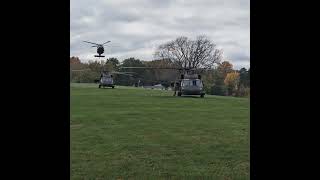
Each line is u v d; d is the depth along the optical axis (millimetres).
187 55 73000
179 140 12133
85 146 10961
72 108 22312
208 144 11461
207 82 64188
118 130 14109
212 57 70562
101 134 13133
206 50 71000
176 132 13805
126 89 48562
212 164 8969
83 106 23750
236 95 56406
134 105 24969
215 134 13406
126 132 13680
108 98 31203
